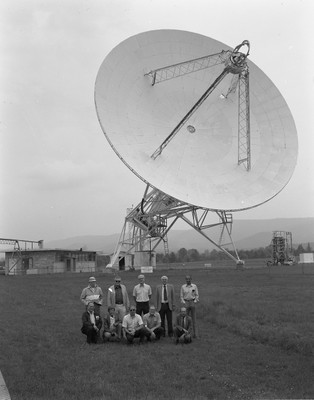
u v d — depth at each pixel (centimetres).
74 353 1531
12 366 1338
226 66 4866
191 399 1048
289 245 9625
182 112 5156
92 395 1081
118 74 4866
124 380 1204
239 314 2161
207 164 4947
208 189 4753
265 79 5406
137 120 4872
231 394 1084
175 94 5191
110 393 1092
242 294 2961
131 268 6569
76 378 1216
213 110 5259
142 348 1605
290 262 8775
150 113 4994
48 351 1554
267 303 2498
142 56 5038
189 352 1520
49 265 8450
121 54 4906
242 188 4872
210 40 5288
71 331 1931
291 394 1072
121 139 4634
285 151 5194
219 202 4681
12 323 2111
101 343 1711
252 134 5219
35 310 2559
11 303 2880
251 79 5375
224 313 2212
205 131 5141
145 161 4662
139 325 1725
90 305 1759
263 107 5334
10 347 1594
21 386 1145
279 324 1897
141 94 4997
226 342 1656
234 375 1236
